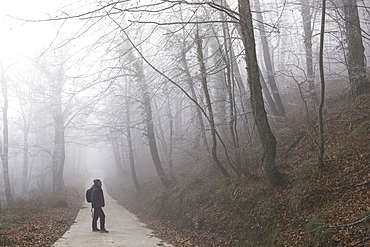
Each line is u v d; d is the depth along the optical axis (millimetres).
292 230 7480
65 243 9109
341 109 12773
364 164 8008
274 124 16703
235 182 11664
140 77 16328
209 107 12641
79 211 19594
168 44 12711
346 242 5852
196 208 13234
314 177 8688
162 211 16875
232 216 10281
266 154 9914
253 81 9898
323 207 7477
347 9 12148
